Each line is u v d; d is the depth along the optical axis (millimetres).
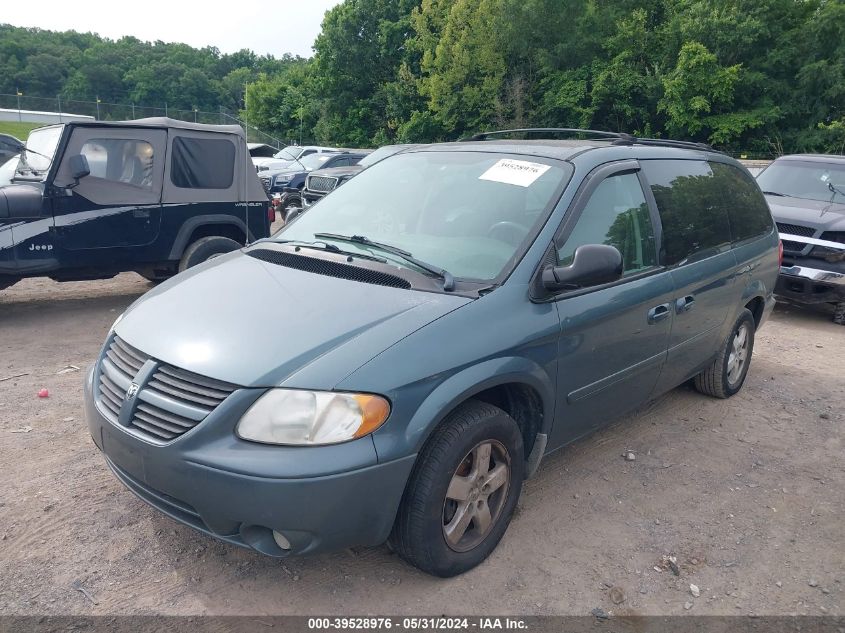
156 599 2799
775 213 8469
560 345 3223
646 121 36125
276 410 2486
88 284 8797
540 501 3705
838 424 5000
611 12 37656
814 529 3592
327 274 3223
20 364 5492
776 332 7711
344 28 46406
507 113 38688
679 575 3141
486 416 2908
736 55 34938
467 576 3027
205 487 2500
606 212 3650
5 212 6250
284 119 57969
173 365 2689
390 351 2635
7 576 2889
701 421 4922
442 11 42000
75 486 3609
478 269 3215
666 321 3986
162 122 7266
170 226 7285
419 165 4090
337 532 2537
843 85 32656
